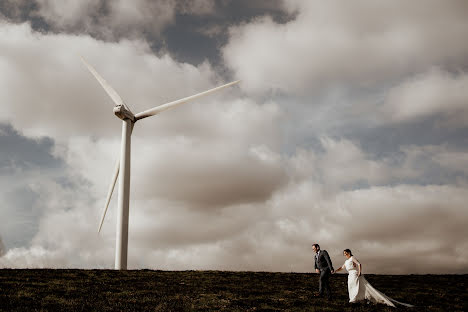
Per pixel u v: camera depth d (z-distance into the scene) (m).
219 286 21.48
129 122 40.47
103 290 18.97
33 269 25.38
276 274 27.62
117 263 35.56
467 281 26.03
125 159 39.22
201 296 18.42
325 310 15.51
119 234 36.34
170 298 17.52
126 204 37.66
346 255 17.38
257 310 15.59
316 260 18.16
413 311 15.66
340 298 18.38
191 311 15.15
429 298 19.33
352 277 16.97
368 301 16.78
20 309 14.35
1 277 21.08
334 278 26.84
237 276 25.91
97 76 41.44
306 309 15.75
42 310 14.30
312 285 22.98
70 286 19.64
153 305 15.93
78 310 14.58
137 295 17.98
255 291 20.20
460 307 17.17
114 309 14.96
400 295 19.92
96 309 14.88
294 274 28.23
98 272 25.31
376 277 27.44
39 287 18.92
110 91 41.41
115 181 40.50
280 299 18.09
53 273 23.70
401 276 28.38
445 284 24.55
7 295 16.69
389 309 15.77
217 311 15.28
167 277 24.39
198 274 26.30
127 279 22.88
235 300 17.61
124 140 39.91
